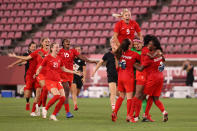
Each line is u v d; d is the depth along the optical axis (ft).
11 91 288.30
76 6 374.63
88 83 289.12
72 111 146.72
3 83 298.97
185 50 307.78
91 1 375.04
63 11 387.14
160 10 357.61
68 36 354.33
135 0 364.17
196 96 272.92
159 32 330.34
